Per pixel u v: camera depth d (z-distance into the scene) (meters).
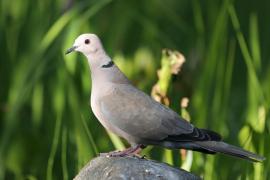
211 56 12.25
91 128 12.69
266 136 11.34
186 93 12.34
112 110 9.94
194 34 15.50
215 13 14.45
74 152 12.65
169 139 9.84
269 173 11.34
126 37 15.34
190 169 11.31
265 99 12.54
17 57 14.34
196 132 9.75
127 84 10.19
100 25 15.22
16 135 13.53
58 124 12.12
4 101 14.12
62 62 12.95
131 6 15.66
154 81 13.70
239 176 11.64
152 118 9.84
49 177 11.87
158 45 14.94
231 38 16.92
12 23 14.60
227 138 13.00
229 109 14.29
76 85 12.87
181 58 11.12
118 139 11.52
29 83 12.98
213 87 13.02
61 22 13.05
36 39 14.41
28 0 14.70
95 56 10.29
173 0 17.23
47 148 13.40
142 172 9.24
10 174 13.40
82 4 13.33
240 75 17.30
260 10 17.81
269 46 16.61
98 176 9.30
